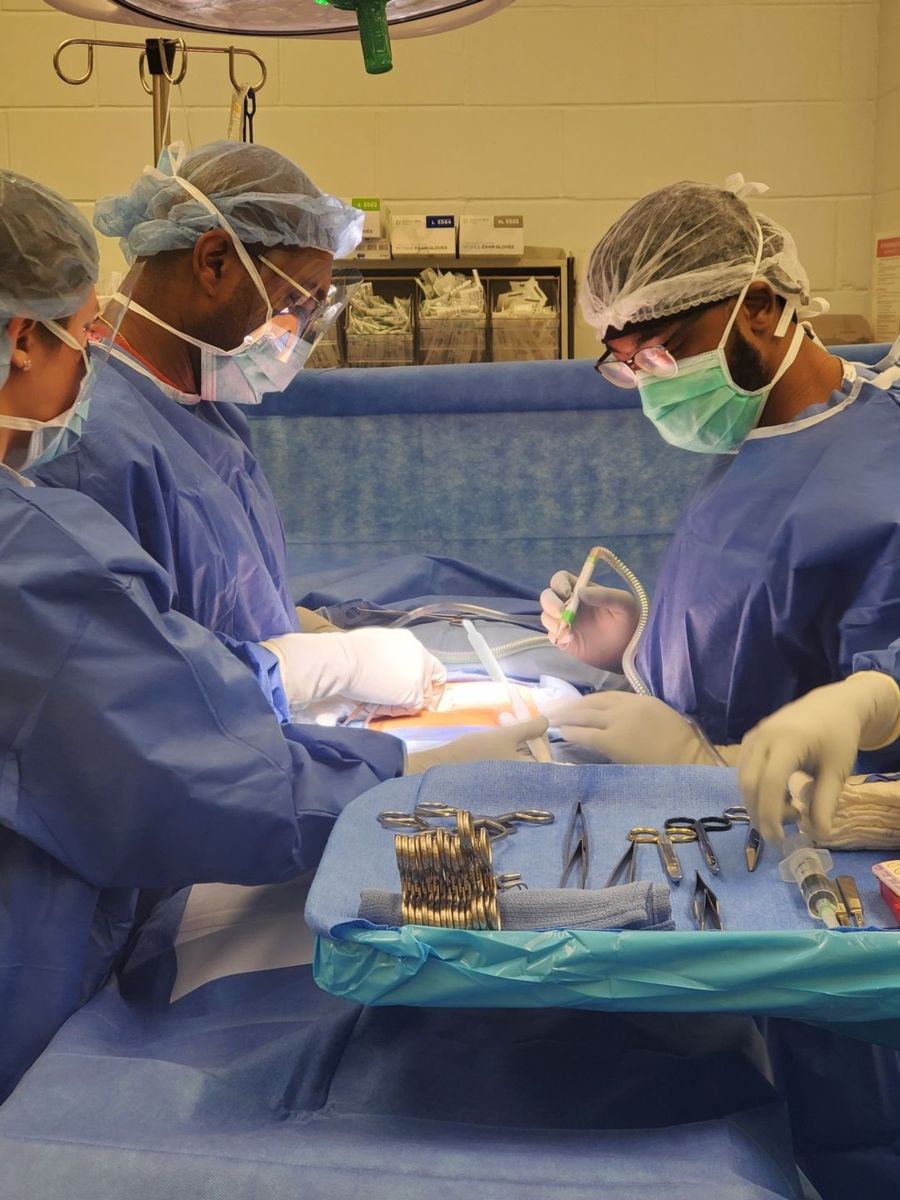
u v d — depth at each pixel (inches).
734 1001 31.4
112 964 46.9
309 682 60.6
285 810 44.4
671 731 57.4
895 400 56.4
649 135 130.6
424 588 97.5
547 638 77.0
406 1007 43.0
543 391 99.9
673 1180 31.1
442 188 132.0
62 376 43.5
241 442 74.4
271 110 129.5
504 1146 34.3
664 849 38.1
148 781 42.2
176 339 60.8
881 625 52.1
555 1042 40.9
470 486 101.7
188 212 55.6
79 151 130.7
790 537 54.7
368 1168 31.9
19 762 41.9
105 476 51.9
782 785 37.3
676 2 127.3
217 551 59.2
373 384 99.7
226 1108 36.9
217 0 55.1
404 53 128.1
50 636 41.5
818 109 129.8
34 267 40.1
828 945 30.6
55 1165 32.4
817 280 134.3
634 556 101.5
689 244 53.9
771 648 58.5
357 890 35.8
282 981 45.0
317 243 59.1
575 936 31.5
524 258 121.2
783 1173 34.6
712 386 56.4
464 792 42.5
